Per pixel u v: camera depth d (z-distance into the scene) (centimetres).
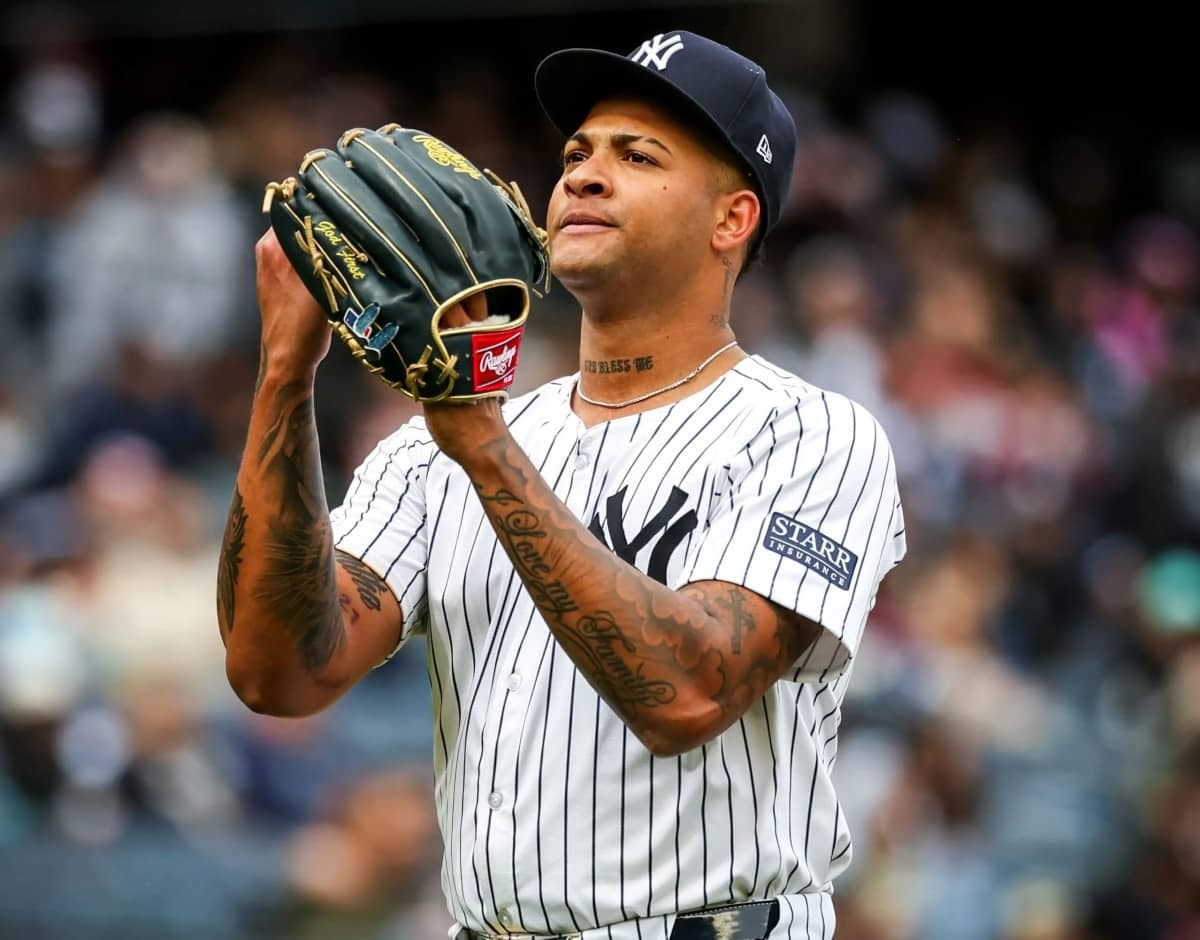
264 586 1073
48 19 4528
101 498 3172
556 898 1066
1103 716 3612
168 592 3047
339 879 2683
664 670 997
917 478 3750
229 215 3994
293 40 4769
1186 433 4106
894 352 4191
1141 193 5462
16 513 3422
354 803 2747
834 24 5216
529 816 1074
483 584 1123
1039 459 4047
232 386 3809
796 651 1061
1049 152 5472
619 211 1116
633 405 1148
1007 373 4303
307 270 1021
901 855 2945
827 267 4388
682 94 1113
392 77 4903
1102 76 5594
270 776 2897
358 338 1009
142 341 3634
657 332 1145
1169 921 3103
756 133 1142
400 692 3288
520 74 4959
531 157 4847
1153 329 4900
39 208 4150
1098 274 5044
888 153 5016
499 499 1007
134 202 3894
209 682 3006
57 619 2952
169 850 2766
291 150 4409
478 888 1092
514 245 1028
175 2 4588
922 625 3447
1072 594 3850
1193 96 5594
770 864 1081
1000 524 3850
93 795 2798
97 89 4566
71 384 3784
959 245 4816
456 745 1133
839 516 1087
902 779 3003
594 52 1114
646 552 1088
